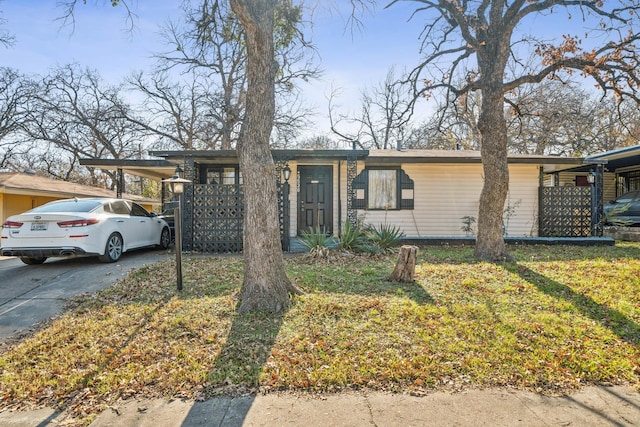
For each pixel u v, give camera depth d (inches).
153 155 372.5
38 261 303.3
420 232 470.6
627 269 252.4
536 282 224.8
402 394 110.7
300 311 174.7
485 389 113.3
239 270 263.9
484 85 306.5
